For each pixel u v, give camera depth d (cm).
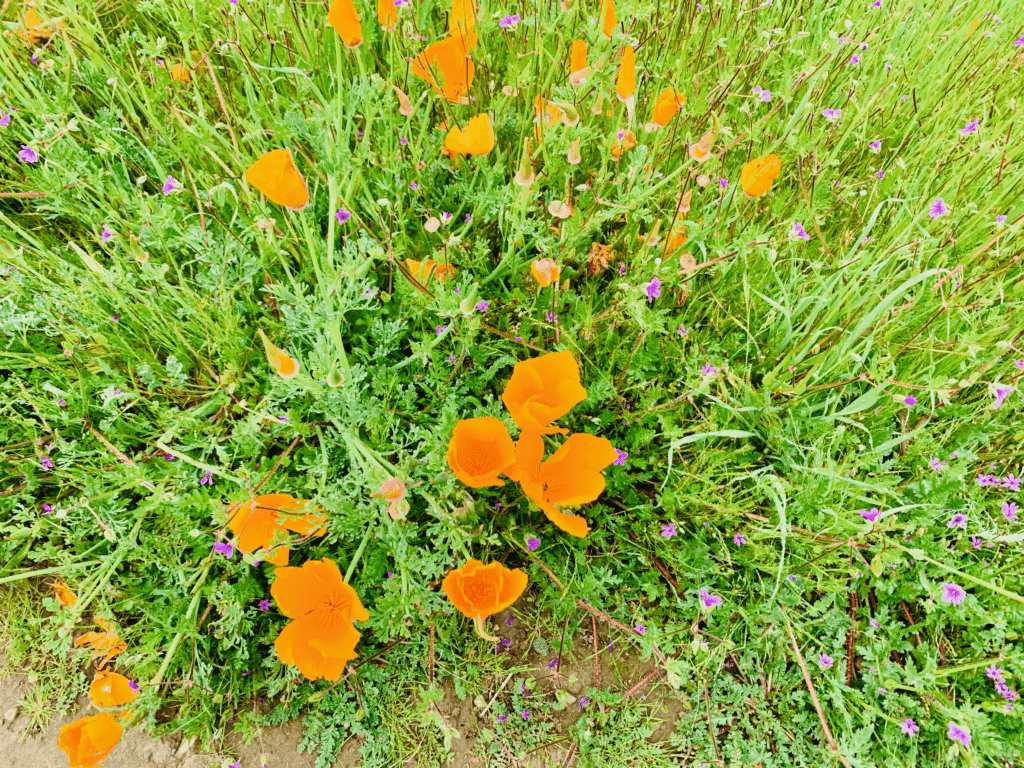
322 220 61
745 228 61
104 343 54
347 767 52
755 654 54
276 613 53
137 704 47
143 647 48
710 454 55
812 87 59
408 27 59
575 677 55
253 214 57
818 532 52
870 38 68
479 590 43
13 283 53
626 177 54
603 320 57
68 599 49
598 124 64
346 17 49
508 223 59
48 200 60
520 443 44
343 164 52
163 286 53
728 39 66
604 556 57
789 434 56
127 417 55
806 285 61
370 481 46
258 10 64
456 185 60
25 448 54
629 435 56
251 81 59
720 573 54
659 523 55
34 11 61
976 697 52
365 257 54
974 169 65
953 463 55
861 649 53
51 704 52
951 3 80
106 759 50
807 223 62
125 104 58
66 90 58
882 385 52
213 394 56
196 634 48
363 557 53
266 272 56
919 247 56
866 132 70
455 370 54
